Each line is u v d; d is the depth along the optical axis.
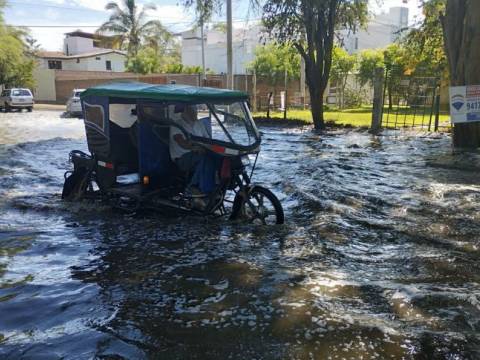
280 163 13.16
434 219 7.69
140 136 7.59
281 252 6.23
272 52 39.41
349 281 5.27
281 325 4.32
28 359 3.84
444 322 4.35
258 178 11.20
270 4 23.81
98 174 8.55
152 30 60.25
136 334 4.21
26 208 8.54
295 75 39.88
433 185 10.10
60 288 5.20
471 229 7.16
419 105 26.80
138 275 5.53
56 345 4.04
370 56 38.78
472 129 16.23
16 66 48.16
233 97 7.52
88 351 3.95
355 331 4.20
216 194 7.36
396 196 9.16
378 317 4.45
